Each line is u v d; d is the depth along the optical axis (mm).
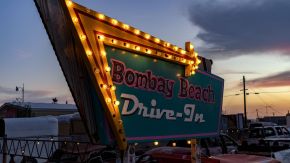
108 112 3355
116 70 3609
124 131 3699
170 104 4559
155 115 4242
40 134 11867
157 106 4285
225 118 32781
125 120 3734
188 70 4887
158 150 8102
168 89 4504
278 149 11883
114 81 3580
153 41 4121
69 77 3145
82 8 3176
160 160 7711
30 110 29828
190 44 4965
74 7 3104
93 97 3377
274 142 12195
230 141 13289
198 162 5648
